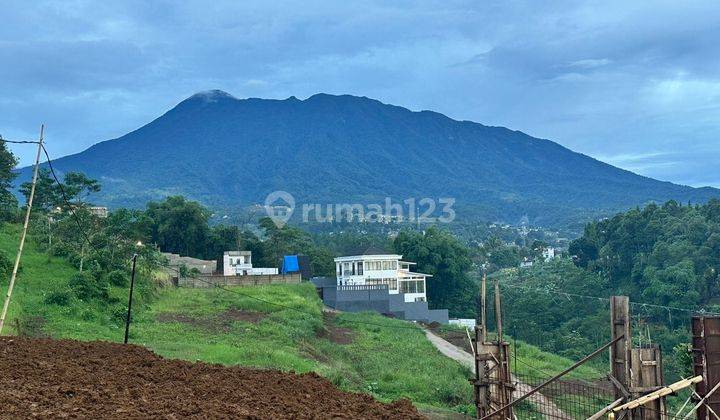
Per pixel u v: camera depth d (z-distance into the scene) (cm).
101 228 8431
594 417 2220
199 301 8231
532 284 16438
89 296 6719
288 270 12888
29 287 6675
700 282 13000
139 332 6231
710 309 12000
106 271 7756
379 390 5512
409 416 2577
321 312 9050
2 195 9794
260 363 5181
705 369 2194
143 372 2858
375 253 11881
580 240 17738
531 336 11875
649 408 2216
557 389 5100
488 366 3108
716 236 13925
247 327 7056
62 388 2227
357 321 8819
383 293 10306
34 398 2078
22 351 3069
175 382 2744
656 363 2222
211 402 2367
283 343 6625
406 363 6862
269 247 14638
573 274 16038
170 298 8275
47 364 2769
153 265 8825
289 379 3150
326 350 6981
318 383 3169
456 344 8650
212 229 14462
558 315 12738
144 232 10075
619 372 2238
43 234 8425
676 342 10412
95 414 1953
